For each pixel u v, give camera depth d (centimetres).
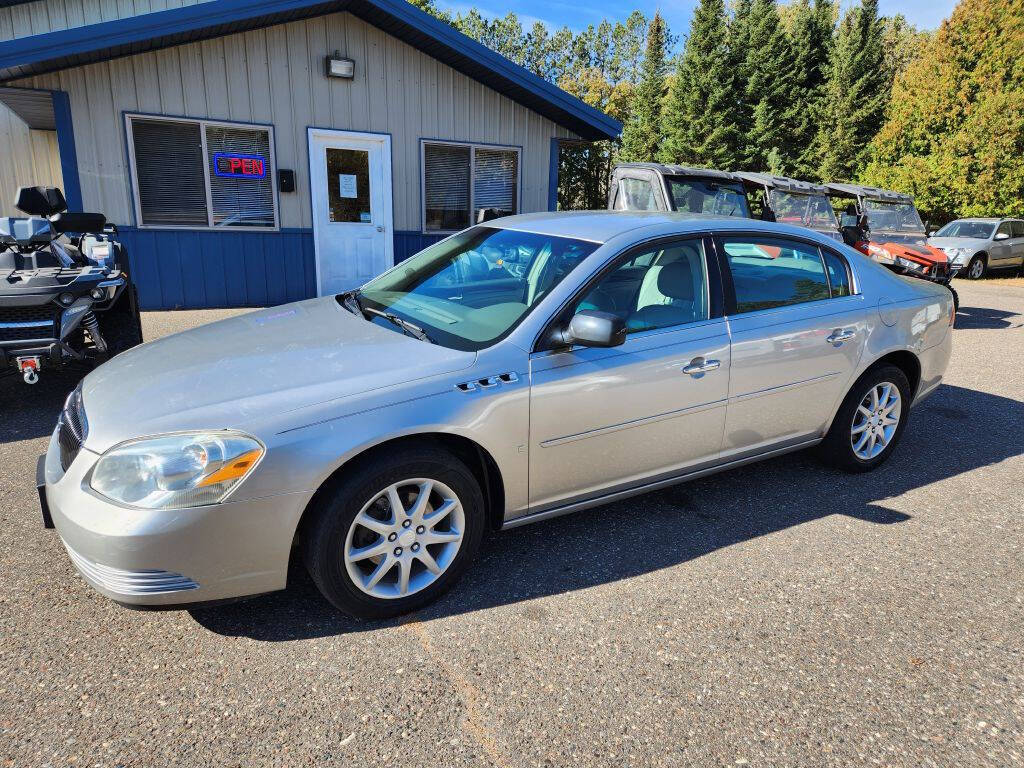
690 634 246
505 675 222
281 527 222
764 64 3362
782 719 206
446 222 1052
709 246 324
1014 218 1803
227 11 759
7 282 433
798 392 346
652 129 3753
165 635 238
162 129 831
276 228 919
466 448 271
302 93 897
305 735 195
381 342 276
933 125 2100
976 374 664
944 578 288
